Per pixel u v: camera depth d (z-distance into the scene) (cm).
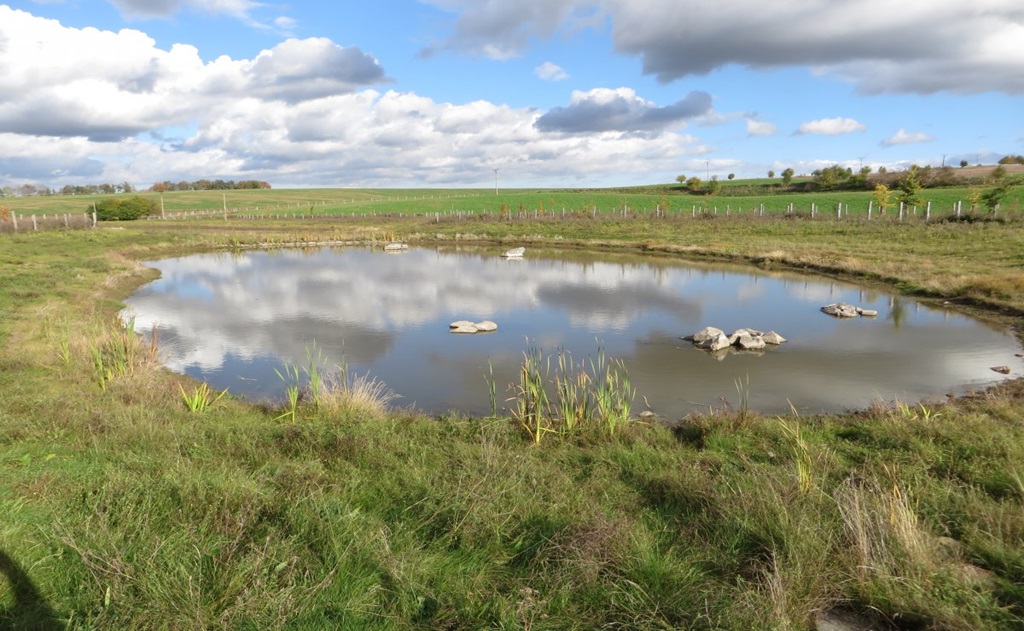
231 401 909
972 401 887
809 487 490
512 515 446
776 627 307
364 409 816
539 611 333
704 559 393
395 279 2408
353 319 1633
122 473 499
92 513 425
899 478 538
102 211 6738
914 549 377
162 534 398
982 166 8956
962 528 438
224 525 406
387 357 1244
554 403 898
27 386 873
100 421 673
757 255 2808
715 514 452
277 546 377
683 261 2936
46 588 344
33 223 4559
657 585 355
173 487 465
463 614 334
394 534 416
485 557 396
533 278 2417
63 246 3128
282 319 1631
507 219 5616
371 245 4081
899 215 4069
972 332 1402
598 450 657
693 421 785
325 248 3891
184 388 978
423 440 687
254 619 312
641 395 984
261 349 1312
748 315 1650
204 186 15038
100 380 915
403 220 6025
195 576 344
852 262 2352
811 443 666
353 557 374
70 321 1390
